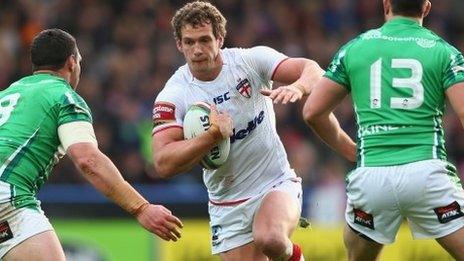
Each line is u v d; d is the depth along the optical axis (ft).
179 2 202.08
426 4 76.33
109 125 165.27
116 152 162.30
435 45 74.23
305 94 79.51
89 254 135.33
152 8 198.80
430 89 73.72
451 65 73.26
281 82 84.84
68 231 135.74
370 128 74.69
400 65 74.18
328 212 141.08
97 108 168.45
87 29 193.16
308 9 206.18
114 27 193.98
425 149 73.36
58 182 150.10
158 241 135.54
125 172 157.48
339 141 80.33
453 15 213.66
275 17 202.49
